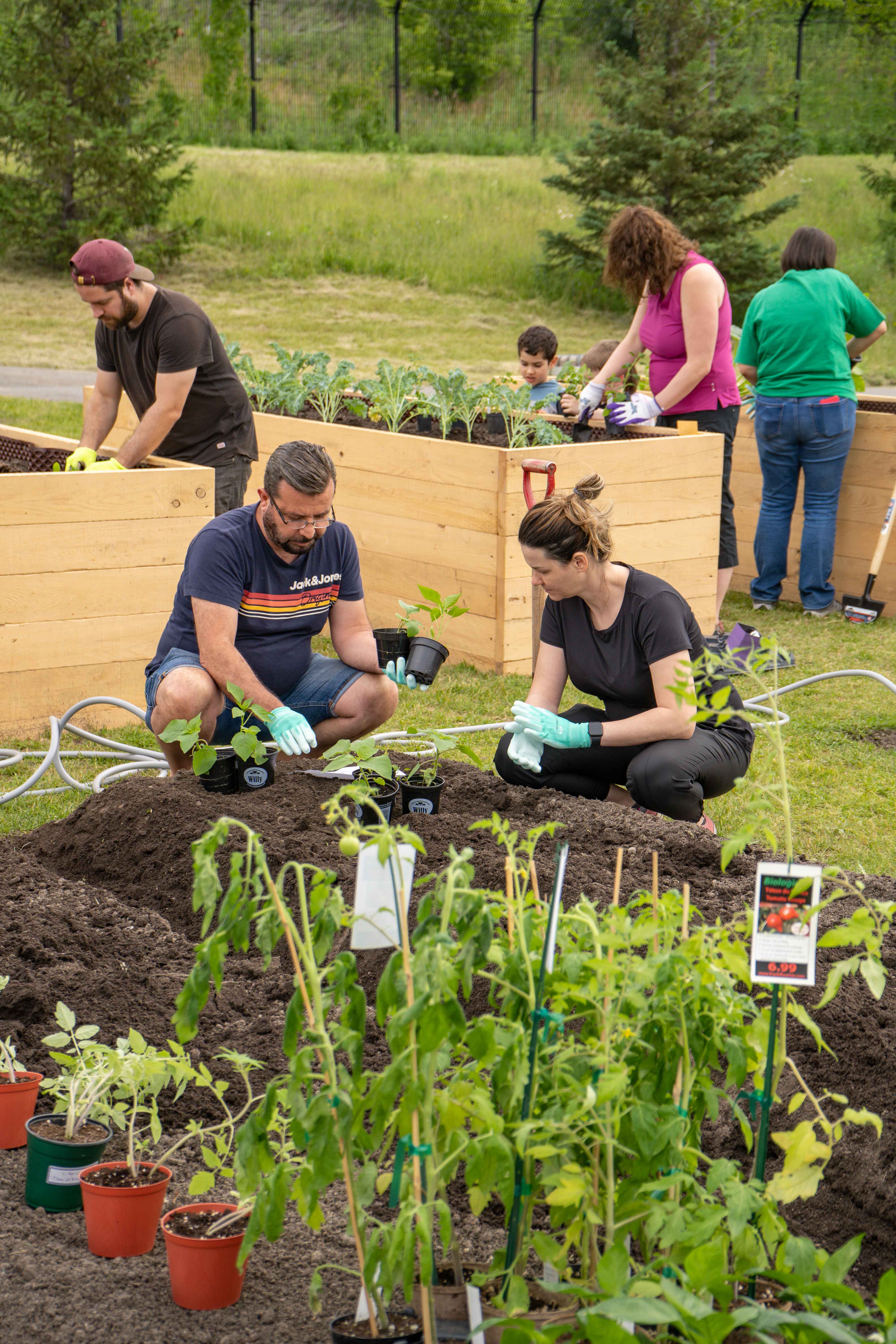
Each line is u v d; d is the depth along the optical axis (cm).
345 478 648
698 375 629
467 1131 205
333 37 3155
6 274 2128
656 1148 158
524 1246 169
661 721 357
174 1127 229
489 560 575
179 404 523
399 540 623
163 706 373
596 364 773
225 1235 182
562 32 3195
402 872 161
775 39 2888
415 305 2080
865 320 689
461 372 769
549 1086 169
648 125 2025
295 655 395
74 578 486
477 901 155
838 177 2767
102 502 484
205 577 366
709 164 1995
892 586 726
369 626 416
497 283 2211
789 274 684
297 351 812
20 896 309
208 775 355
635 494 611
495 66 3206
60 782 438
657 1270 166
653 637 355
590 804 354
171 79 3050
